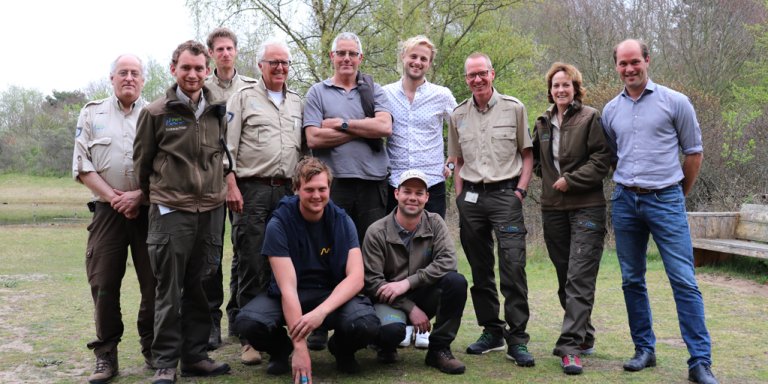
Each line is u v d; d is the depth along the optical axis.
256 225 4.06
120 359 4.22
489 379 3.66
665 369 3.85
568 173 3.95
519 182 4.16
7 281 7.93
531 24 19.48
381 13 12.77
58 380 3.75
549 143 4.10
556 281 7.43
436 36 13.91
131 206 3.61
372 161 4.25
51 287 7.48
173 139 3.46
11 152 39.69
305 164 3.60
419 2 12.70
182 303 3.71
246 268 4.08
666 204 3.69
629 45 3.73
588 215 3.93
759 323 5.11
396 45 13.02
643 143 3.74
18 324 5.35
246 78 4.92
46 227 19.27
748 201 9.72
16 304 6.30
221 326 5.34
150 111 3.45
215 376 3.75
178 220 3.50
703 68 17.28
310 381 3.47
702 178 10.71
